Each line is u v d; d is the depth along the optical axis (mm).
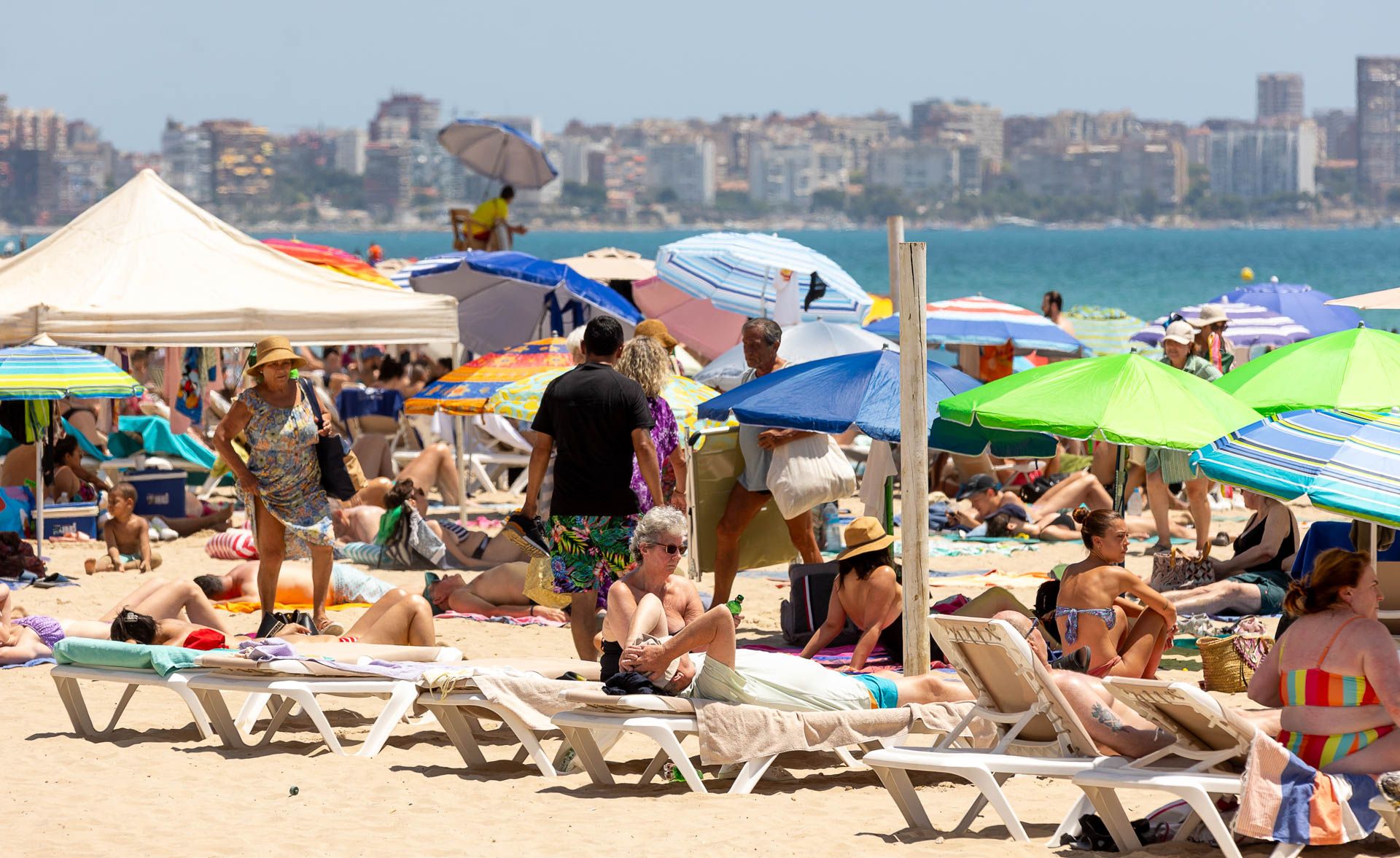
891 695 20047
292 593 32062
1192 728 16047
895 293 47031
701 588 34906
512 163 76875
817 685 19531
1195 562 29531
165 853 16391
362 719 23047
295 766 20141
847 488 28312
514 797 18688
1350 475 18172
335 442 28328
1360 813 15375
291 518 27906
